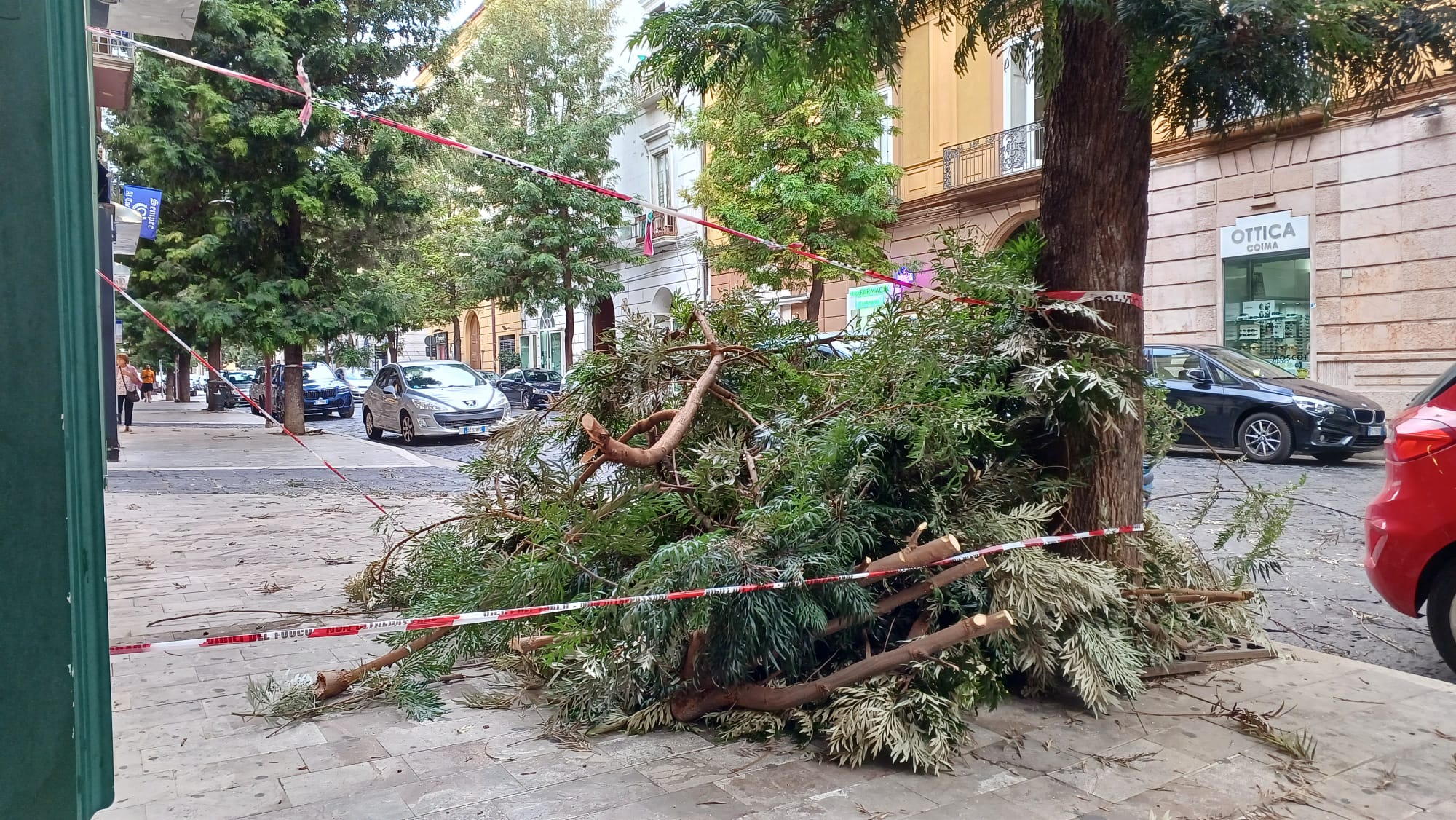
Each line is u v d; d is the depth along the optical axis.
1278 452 11.83
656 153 27.16
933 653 3.10
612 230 24.25
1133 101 3.48
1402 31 3.49
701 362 4.29
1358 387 14.51
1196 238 16.58
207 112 14.70
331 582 5.63
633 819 2.62
